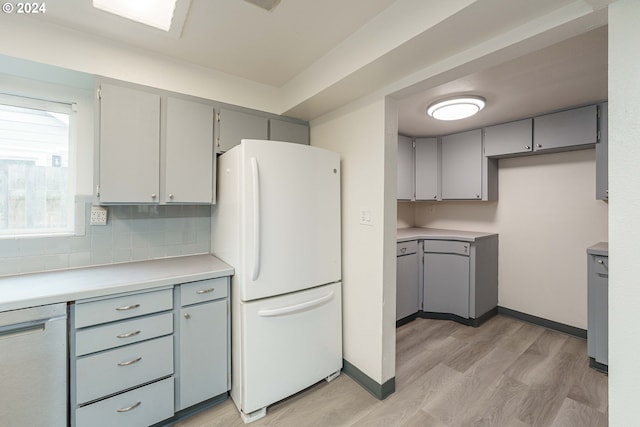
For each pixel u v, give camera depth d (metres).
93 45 1.60
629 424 0.92
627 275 0.92
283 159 1.75
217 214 2.12
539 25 1.13
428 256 3.13
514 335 2.71
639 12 0.88
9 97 1.64
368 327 1.92
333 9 1.39
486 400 1.81
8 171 1.66
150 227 2.06
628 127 0.91
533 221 2.98
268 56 1.83
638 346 0.90
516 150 2.78
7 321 1.20
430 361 2.27
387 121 1.80
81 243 1.82
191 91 1.92
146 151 1.73
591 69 1.79
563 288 2.79
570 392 1.88
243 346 1.64
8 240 1.62
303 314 1.84
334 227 2.01
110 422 1.42
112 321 1.42
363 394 1.88
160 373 1.54
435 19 1.17
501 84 2.00
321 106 2.12
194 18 1.46
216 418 1.66
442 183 3.39
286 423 1.63
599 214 2.59
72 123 1.81
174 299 1.59
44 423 1.28
